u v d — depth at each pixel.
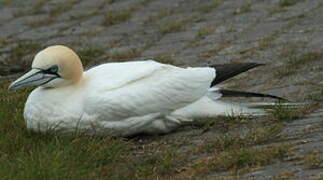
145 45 18.55
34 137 11.50
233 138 11.09
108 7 23.06
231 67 12.73
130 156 11.07
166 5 22.53
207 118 12.35
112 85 11.64
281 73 14.94
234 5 21.42
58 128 11.53
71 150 10.67
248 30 18.75
